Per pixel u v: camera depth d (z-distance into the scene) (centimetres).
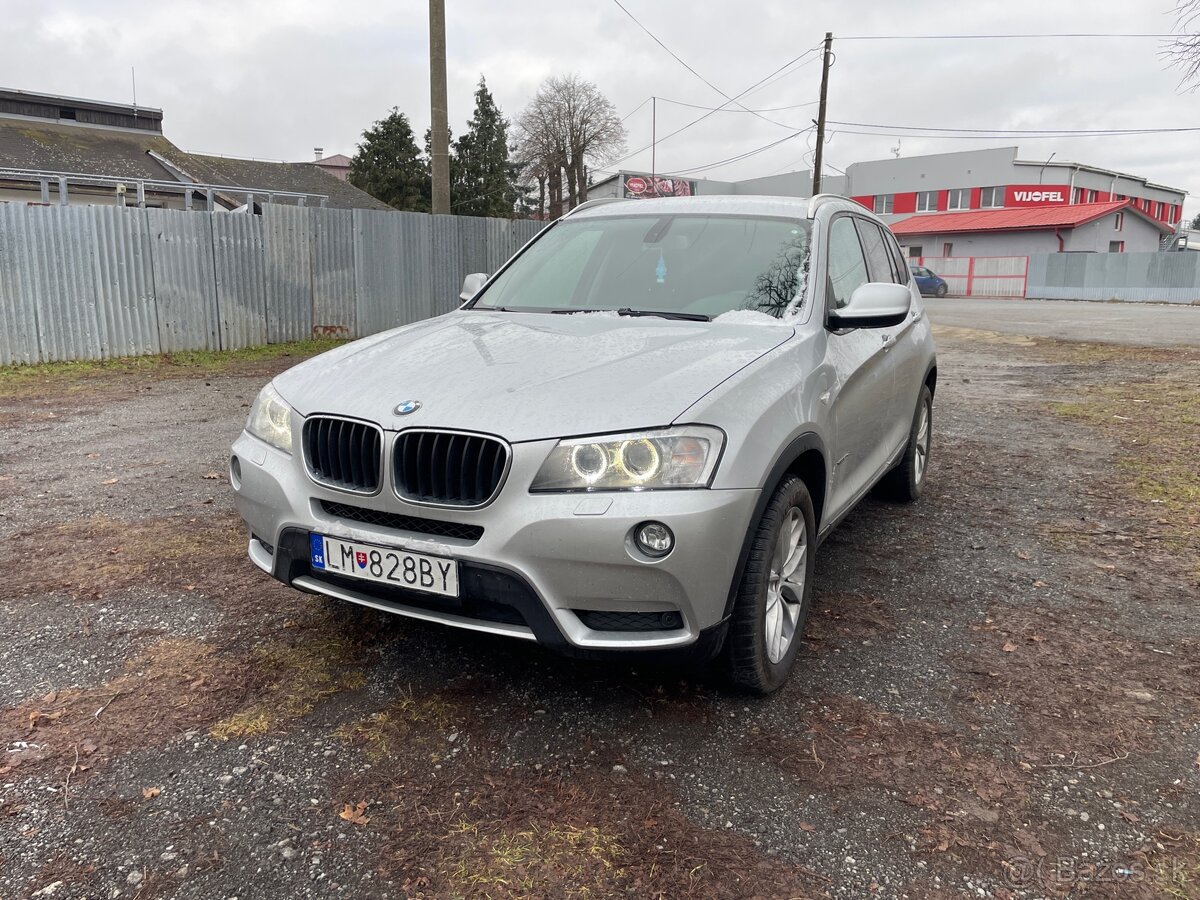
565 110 5806
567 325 329
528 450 237
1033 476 599
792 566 300
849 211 432
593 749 257
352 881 202
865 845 217
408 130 4841
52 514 479
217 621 343
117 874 203
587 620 244
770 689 284
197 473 571
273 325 1284
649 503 231
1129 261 3453
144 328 1158
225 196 2531
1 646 319
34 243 1053
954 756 256
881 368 393
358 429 259
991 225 4138
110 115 3141
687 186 5900
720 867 208
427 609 257
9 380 972
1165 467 616
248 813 226
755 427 253
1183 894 201
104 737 260
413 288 1423
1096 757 257
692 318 337
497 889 200
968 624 353
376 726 268
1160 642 337
